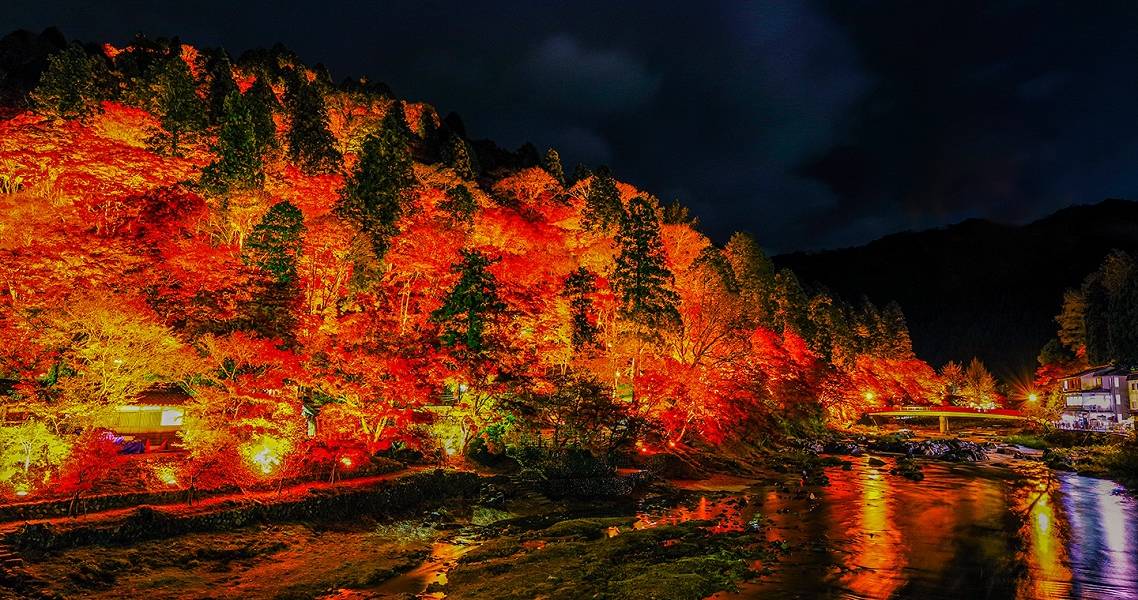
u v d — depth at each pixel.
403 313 48.47
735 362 66.75
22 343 30.55
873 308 152.25
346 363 39.22
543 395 51.72
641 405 55.00
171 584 24.97
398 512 36.41
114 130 53.00
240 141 53.53
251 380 35.31
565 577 26.42
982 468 64.81
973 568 28.08
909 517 39.00
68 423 31.33
